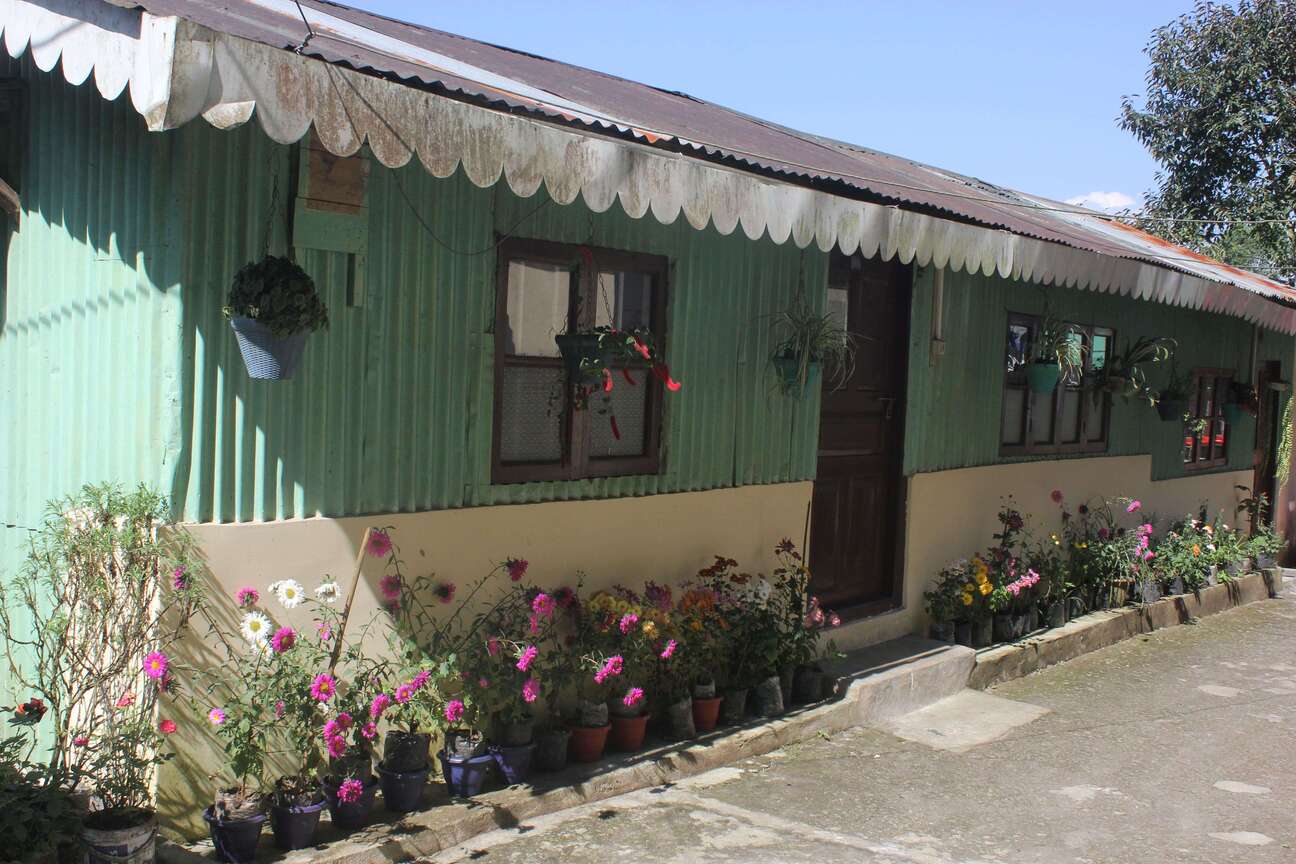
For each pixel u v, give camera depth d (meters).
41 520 4.45
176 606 3.96
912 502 7.83
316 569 4.39
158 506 3.95
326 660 4.43
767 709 6.05
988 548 8.70
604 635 5.21
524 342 5.23
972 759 5.95
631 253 5.62
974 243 6.13
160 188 3.92
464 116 3.70
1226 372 12.74
